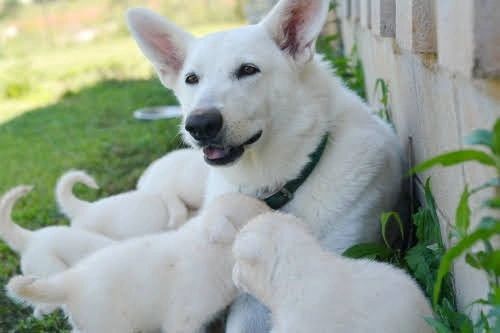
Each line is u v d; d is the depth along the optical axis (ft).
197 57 3.94
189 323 3.73
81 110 11.32
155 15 4.20
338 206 3.86
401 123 4.48
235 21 22.13
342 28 8.15
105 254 3.89
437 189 3.61
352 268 3.15
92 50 19.43
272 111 3.84
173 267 3.75
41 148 8.97
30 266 4.50
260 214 3.52
